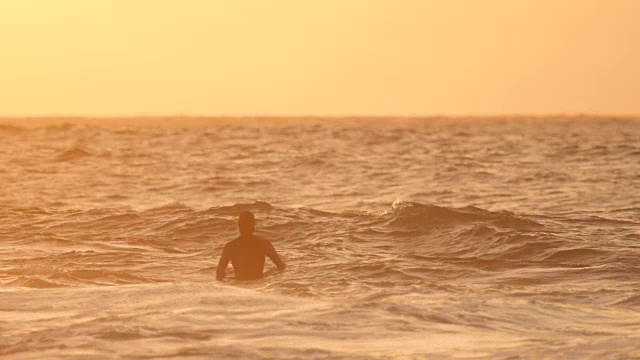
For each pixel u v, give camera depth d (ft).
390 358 68.13
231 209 267.18
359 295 111.55
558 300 120.37
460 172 560.61
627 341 72.33
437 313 88.02
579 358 67.51
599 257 193.06
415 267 180.75
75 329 74.38
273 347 70.18
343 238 227.20
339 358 67.77
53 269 164.04
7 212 273.33
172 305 86.28
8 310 85.71
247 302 88.38
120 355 66.18
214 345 69.36
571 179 496.64
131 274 168.66
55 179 531.09
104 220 255.09
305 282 152.56
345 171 581.94
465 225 234.79
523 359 67.87
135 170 602.85
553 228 237.86
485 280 166.91
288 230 239.30
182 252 210.79
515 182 487.20
